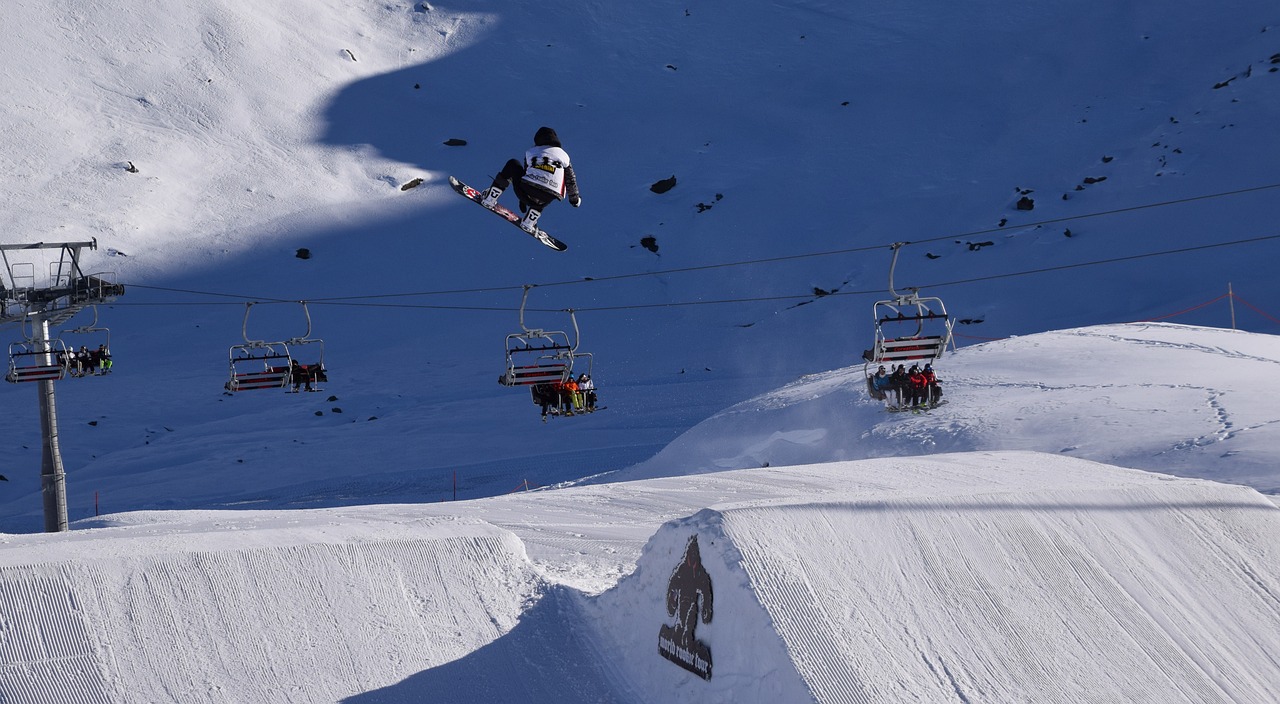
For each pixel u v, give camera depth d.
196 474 41.62
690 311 80.50
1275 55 90.00
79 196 92.06
